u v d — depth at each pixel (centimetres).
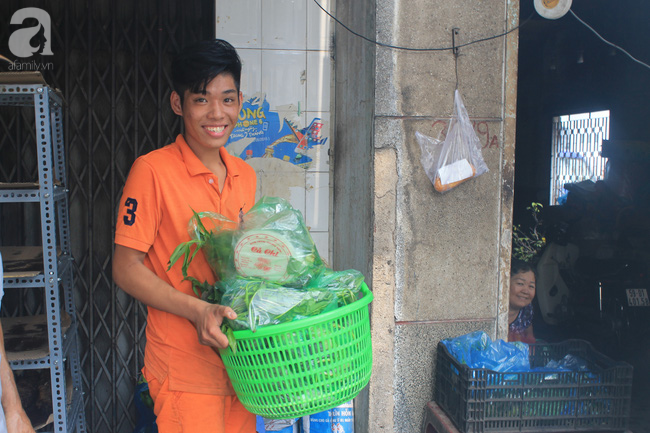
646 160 573
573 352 285
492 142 279
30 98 252
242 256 155
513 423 239
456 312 283
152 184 165
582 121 798
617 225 546
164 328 170
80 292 326
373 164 268
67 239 278
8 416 130
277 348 141
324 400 146
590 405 242
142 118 326
